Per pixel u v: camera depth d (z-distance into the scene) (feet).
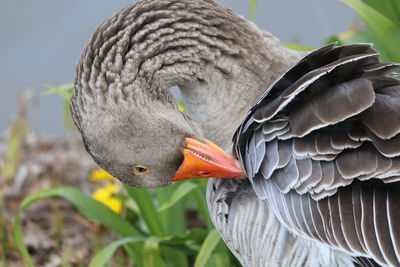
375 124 14.25
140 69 17.40
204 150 17.60
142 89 17.44
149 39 17.37
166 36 17.47
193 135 17.90
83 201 21.01
